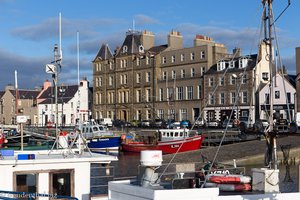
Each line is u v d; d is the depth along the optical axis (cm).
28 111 10069
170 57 8200
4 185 1192
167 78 8194
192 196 924
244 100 6556
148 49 8938
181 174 1102
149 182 1017
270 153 1045
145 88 8569
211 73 7269
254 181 1043
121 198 1034
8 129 6319
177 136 4691
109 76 9400
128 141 5109
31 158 1223
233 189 1023
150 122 7312
